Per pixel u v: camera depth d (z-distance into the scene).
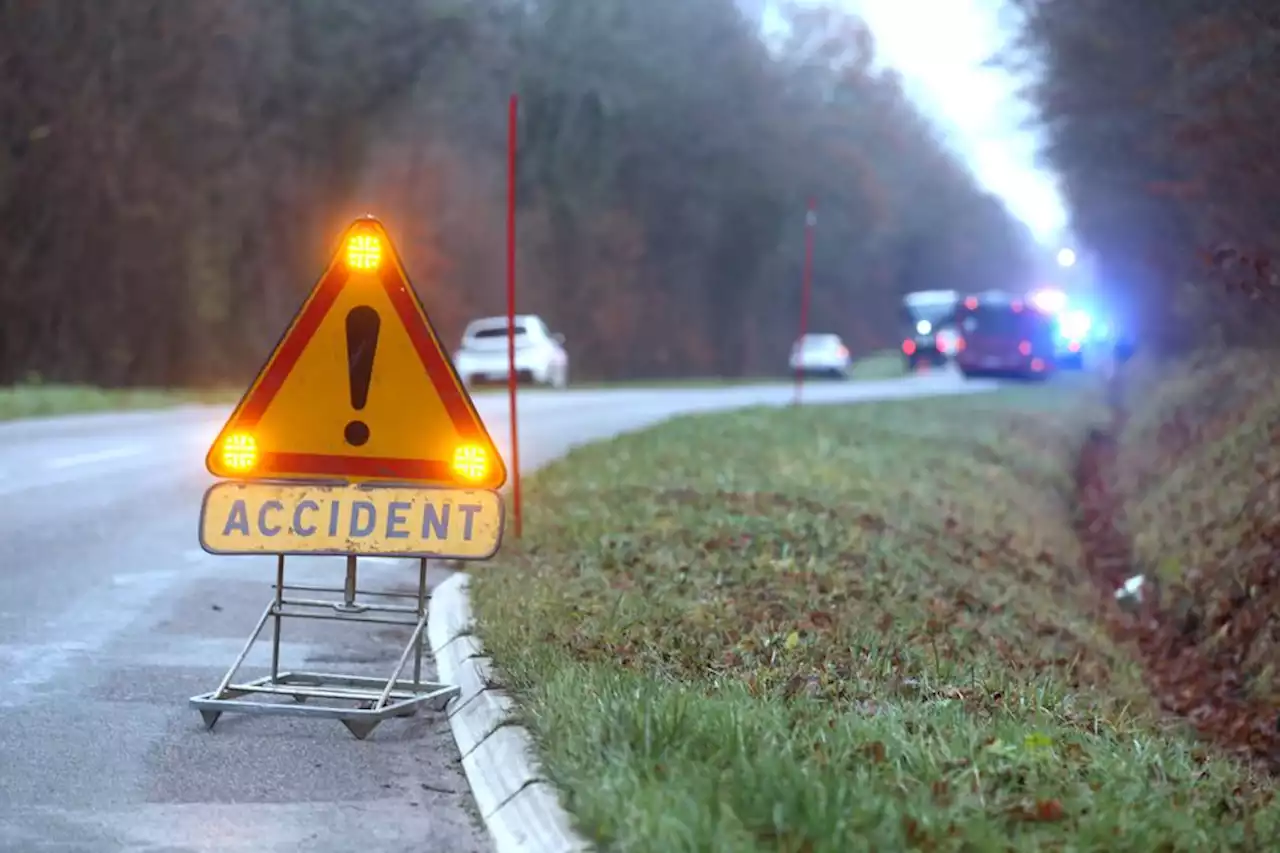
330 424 7.62
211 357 45.50
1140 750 7.01
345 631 10.10
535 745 6.54
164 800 6.47
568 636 8.75
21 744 7.23
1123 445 26.05
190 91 43.03
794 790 5.48
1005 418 30.14
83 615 10.34
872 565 12.31
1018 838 5.40
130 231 42.09
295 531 7.62
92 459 19.61
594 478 16.67
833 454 20.59
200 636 9.79
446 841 6.04
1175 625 14.10
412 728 7.70
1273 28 13.57
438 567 12.58
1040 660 10.26
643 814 5.29
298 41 48.03
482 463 7.66
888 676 8.33
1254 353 20.34
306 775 6.89
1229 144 14.40
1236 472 16.44
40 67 38.81
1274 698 11.00
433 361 7.63
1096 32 16.62
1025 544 16.44
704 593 10.54
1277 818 6.16
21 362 40.22
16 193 38.94
